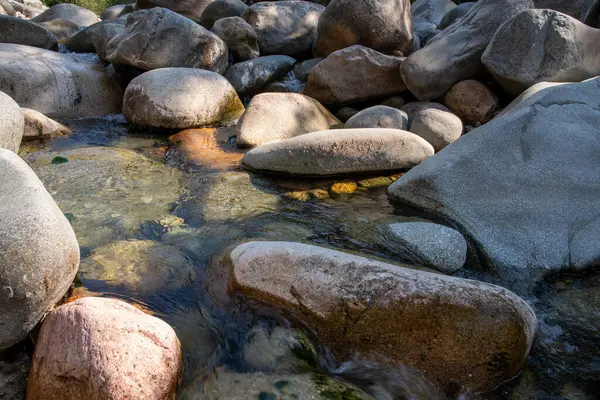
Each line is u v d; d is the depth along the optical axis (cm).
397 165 399
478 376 198
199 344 218
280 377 204
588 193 314
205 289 252
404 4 610
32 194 219
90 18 1012
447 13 800
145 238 297
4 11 1223
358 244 299
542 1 541
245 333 224
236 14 759
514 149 335
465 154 335
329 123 495
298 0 739
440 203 326
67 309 190
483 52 487
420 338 202
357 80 541
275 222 325
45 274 201
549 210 308
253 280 234
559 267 283
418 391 198
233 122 531
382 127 453
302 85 629
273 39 698
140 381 174
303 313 222
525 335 200
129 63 567
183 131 494
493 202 314
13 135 374
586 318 245
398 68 539
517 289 268
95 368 171
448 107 502
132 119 511
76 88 548
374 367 206
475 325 198
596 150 333
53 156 411
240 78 601
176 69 521
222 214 334
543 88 380
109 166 400
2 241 192
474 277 278
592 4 529
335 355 213
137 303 238
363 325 211
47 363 179
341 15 600
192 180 387
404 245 292
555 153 331
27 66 526
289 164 392
